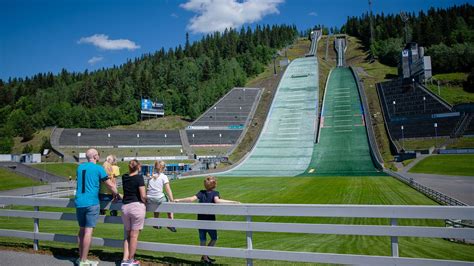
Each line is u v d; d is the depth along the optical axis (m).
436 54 162.62
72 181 81.00
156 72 189.75
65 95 179.25
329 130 105.94
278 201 42.06
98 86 186.88
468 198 39.62
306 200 42.00
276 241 18.20
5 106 175.62
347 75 153.75
